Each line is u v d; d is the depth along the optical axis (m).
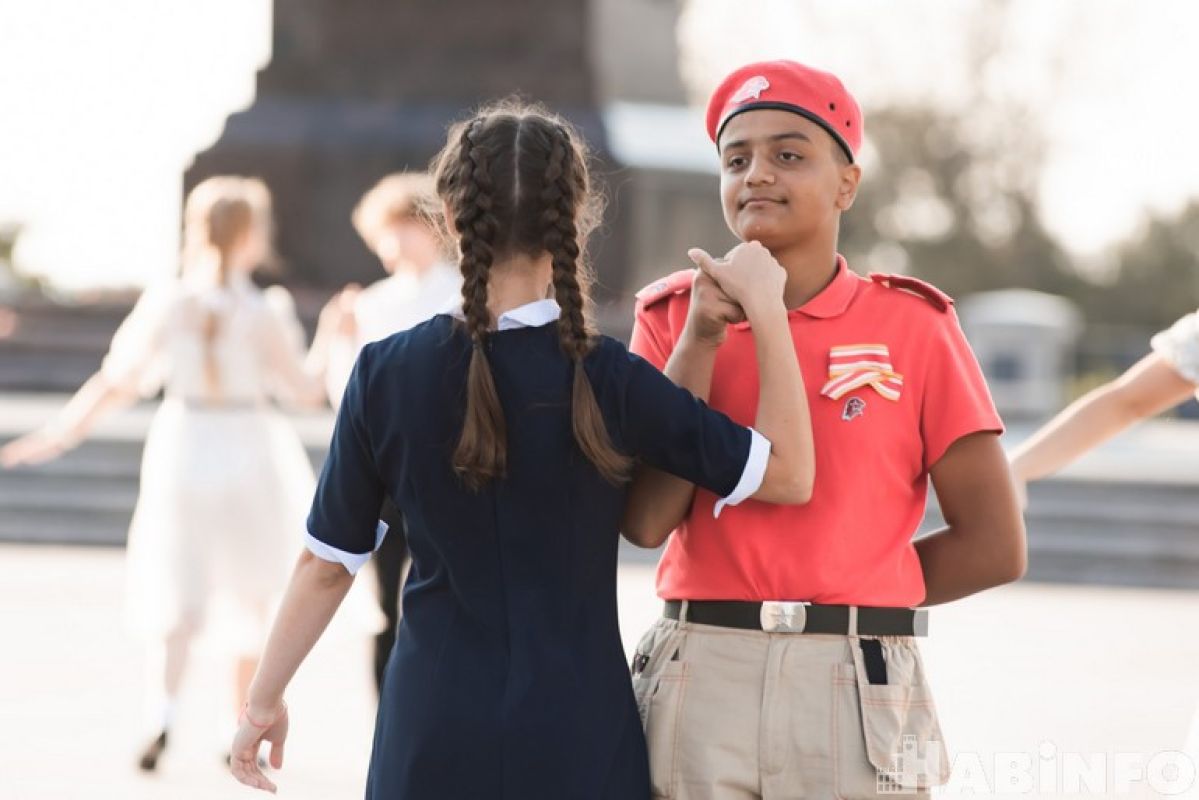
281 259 34.47
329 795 10.69
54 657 15.14
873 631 5.55
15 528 23.09
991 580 5.82
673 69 38.69
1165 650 16.48
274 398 29.70
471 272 5.25
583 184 5.41
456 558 5.24
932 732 5.60
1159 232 79.38
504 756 5.11
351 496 5.40
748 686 5.52
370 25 35.12
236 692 11.77
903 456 5.65
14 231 66.12
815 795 5.45
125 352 12.17
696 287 5.49
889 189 74.38
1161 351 6.60
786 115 5.58
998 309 45.19
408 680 5.25
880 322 5.68
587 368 5.25
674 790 5.53
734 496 5.31
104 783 10.92
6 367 35.53
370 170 34.41
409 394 5.25
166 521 11.75
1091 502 23.05
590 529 5.27
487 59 34.88
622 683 5.32
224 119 34.97
